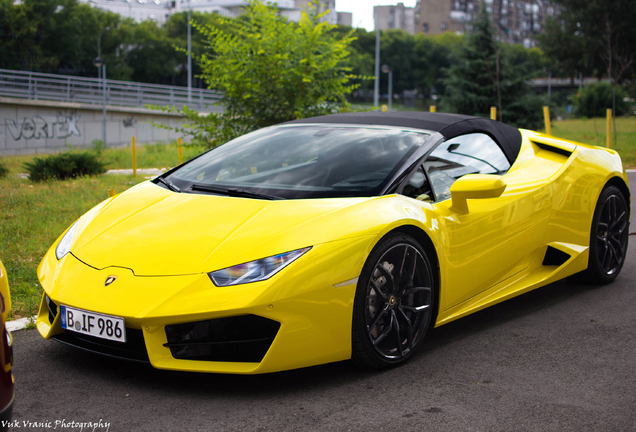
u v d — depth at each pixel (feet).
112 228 8.20
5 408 4.80
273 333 6.91
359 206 7.98
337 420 6.53
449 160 9.81
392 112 11.39
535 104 75.51
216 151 10.83
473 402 7.06
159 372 7.82
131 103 113.09
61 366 7.98
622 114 136.56
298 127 11.01
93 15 200.44
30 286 11.62
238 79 22.75
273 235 7.29
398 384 7.56
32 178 34.01
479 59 77.15
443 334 9.66
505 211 9.99
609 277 12.57
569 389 7.48
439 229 8.73
